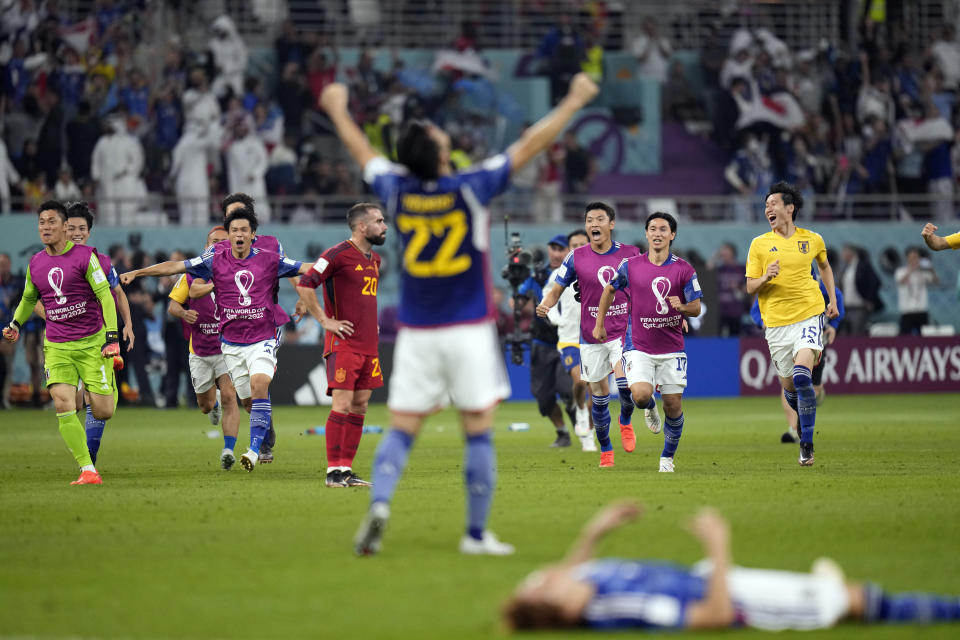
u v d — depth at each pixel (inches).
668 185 4510.3
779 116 4537.4
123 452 1989.4
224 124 4047.7
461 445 2144.4
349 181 4168.3
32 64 3973.9
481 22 4667.8
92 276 1469.0
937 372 3905.0
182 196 3986.2
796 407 1706.4
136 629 662.5
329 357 1422.2
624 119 4520.2
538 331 2059.5
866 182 4485.7
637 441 2185.0
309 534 1002.7
